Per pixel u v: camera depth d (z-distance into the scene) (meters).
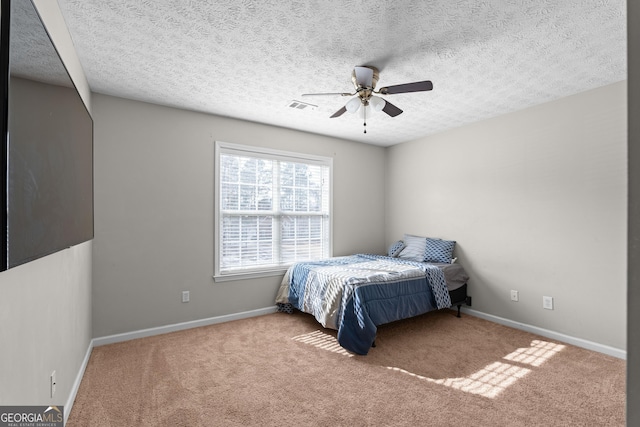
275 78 2.80
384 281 3.21
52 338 1.65
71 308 2.08
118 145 3.17
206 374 2.47
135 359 2.73
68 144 1.54
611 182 2.86
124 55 2.42
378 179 5.18
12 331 1.17
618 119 2.82
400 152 5.00
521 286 3.50
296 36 2.17
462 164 4.11
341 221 4.77
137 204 3.25
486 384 2.34
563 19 1.96
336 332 3.39
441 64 2.53
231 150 3.82
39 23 1.18
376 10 1.90
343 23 2.02
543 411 2.01
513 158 3.58
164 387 2.29
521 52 2.35
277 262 4.17
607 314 2.88
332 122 4.00
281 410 2.03
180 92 3.09
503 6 1.85
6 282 1.12
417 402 2.11
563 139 3.17
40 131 1.19
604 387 2.29
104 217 3.09
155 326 3.33
